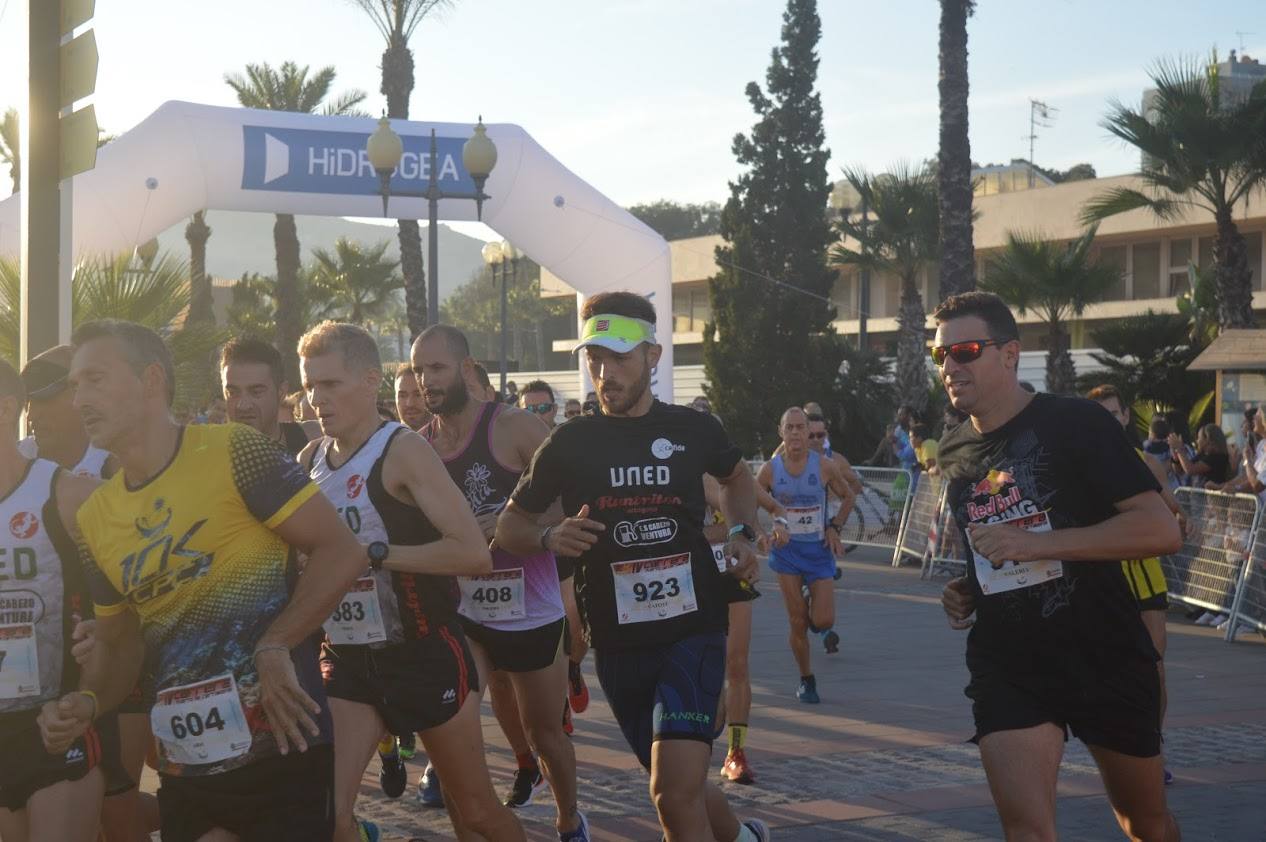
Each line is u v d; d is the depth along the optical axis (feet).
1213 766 21.59
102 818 12.79
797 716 25.61
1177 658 32.65
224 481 9.77
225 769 9.99
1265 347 58.29
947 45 67.05
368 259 146.10
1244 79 135.44
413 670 13.17
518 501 13.91
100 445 9.74
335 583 10.01
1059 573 11.90
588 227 59.93
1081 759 22.04
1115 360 83.41
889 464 78.18
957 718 25.39
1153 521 11.66
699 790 12.66
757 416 108.27
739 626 20.56
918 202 99.50
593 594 13.57
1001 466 12.27
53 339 19.29
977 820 18.39
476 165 50.24
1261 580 34.88
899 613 40.93
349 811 13.04
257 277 144.66
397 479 13.02
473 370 17.49
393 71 83.61
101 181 51.06
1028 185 171.01
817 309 109.91
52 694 11.26
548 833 17.99
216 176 53.57
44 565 11.14
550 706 16.72
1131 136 72.23
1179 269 130.72
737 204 113.70
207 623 9.87
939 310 12.53
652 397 13.97
